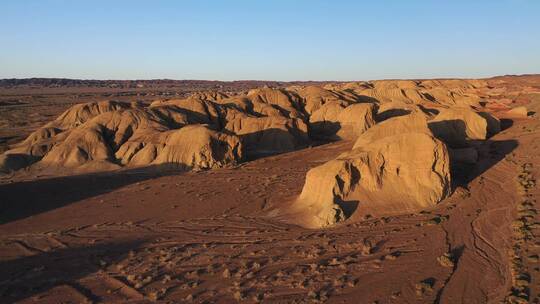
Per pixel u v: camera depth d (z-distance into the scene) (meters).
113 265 26.20
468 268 22.22
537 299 18.77
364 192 31.67
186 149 54.81
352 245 25.83
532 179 34.75
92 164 55.66
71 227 34.03
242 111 78.62
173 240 29.73
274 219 32.34
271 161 55.12
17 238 32.22
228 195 39.84
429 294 20.11
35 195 43.62
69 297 22.42
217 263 25.27
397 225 28.34
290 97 89.81
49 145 61.16
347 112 74.50
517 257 22.62
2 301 22.36
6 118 112.62
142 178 49.47
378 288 20.91
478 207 30.48
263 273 23.48
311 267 23.47
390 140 33.59
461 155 41.41
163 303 21.12
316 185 32.72
